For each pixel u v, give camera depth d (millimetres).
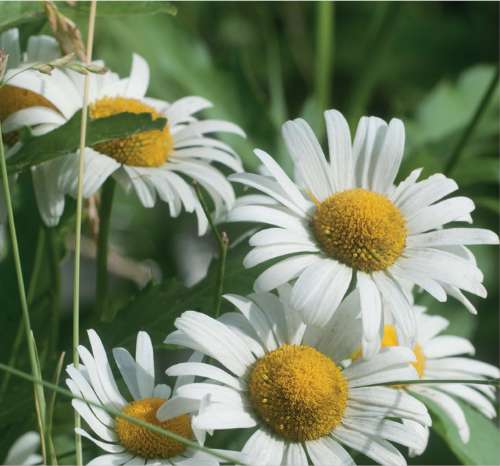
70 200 509
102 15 499
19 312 513
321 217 465
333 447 446
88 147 484
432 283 458
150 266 590
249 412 447
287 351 451
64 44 472
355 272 462
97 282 500
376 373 452
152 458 441
